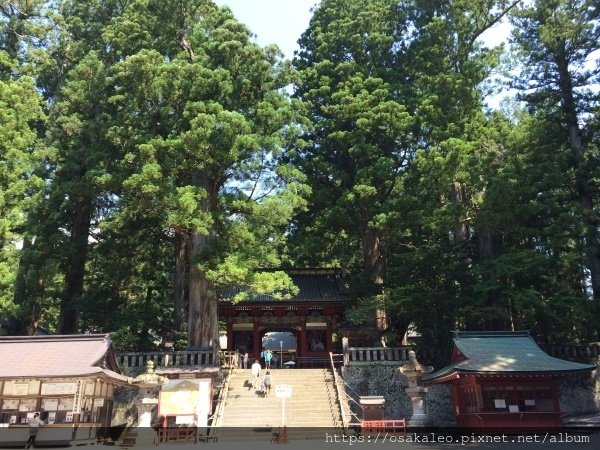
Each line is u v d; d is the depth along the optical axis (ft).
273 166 83.56
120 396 75.46
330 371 82.23
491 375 59.36
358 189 92.32
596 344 80.12
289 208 77.15
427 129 98.53
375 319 99.81
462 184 90.12
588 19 94.73
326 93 107.55
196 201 74.13
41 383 56.29
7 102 81.66
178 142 74.02
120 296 112.57
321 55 114.52
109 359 64.03
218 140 74.43
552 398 60.54
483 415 59.26
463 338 68.28
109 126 84.84
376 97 100.83
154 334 119.85
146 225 95.91
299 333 112.57
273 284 74.28
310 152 109.50
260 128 82.74
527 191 83.87
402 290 84.94
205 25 93.97
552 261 82.89
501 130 97.60
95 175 79.77
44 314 125.80
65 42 109.81
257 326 112.27
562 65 98.22
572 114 95.66
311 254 108.68
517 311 83.05
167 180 75.72
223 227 80.48
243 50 83.56
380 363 80.28
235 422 64.28
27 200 79.46
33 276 84.12
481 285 79.36
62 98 107.14
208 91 81.56
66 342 63.00
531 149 94.38
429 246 92.38
